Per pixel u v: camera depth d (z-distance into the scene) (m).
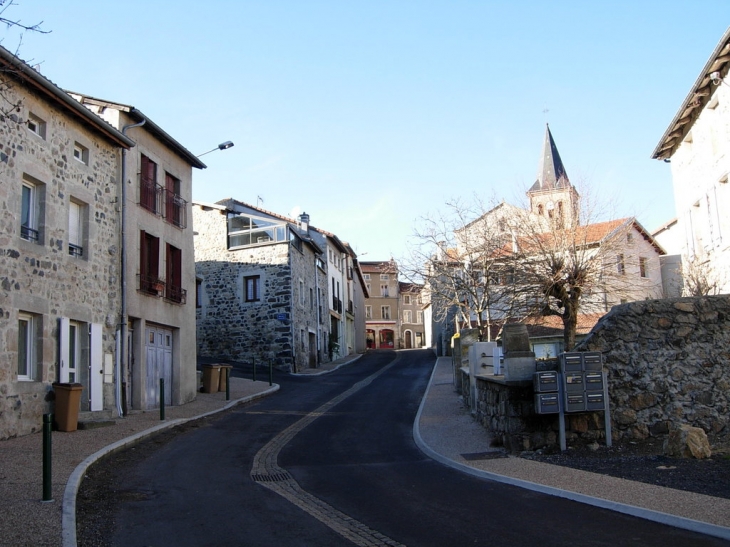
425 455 12.24
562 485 8.55
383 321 81.50
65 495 8.05
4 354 12.38
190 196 21.88
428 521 7.19
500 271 24.62
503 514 7.34
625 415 11.59
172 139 19.86
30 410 13.07
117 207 17.09
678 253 40.91
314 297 39.97
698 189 23.25
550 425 11.53
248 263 34.75
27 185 13.84
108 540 6.67
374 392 24.41
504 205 27.41
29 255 13.33
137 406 17.75
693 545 5.82
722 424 11.53
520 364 11.72
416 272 28.39
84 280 15.35
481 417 14.84
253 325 34.16
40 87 13.41
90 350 15.39
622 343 11.91
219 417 17.81
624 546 5.90
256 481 9.97
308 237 39.22
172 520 7.46
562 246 22.14
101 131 16.14
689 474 8.66
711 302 12.10
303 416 18.14
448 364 37.00
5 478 8.95
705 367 11.81
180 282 20.67
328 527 7.07
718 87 20.23
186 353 20.84
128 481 9.70
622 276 26.11
